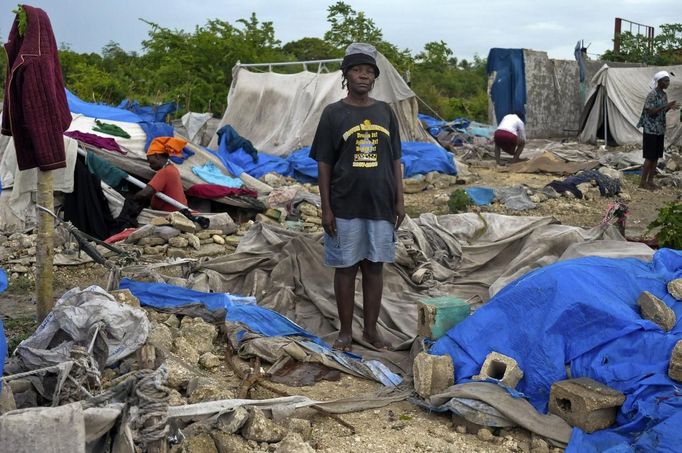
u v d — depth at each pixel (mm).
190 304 5617
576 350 4273
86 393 3668
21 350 4055
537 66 23875
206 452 3744
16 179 8812
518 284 4676
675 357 3939
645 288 4703
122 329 4398
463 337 4641
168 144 9523
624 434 3867
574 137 24828
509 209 11703
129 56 35844
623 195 12836
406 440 3990
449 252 7266
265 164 14008
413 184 13523
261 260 6695
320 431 4074
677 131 20344
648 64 27438
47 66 4754
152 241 8328
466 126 21266
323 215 5254
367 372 4867
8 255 7914
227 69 25766
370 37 31891
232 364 4891
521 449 3920
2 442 2775
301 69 27547
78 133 9875
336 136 5199
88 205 8945
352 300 5383
